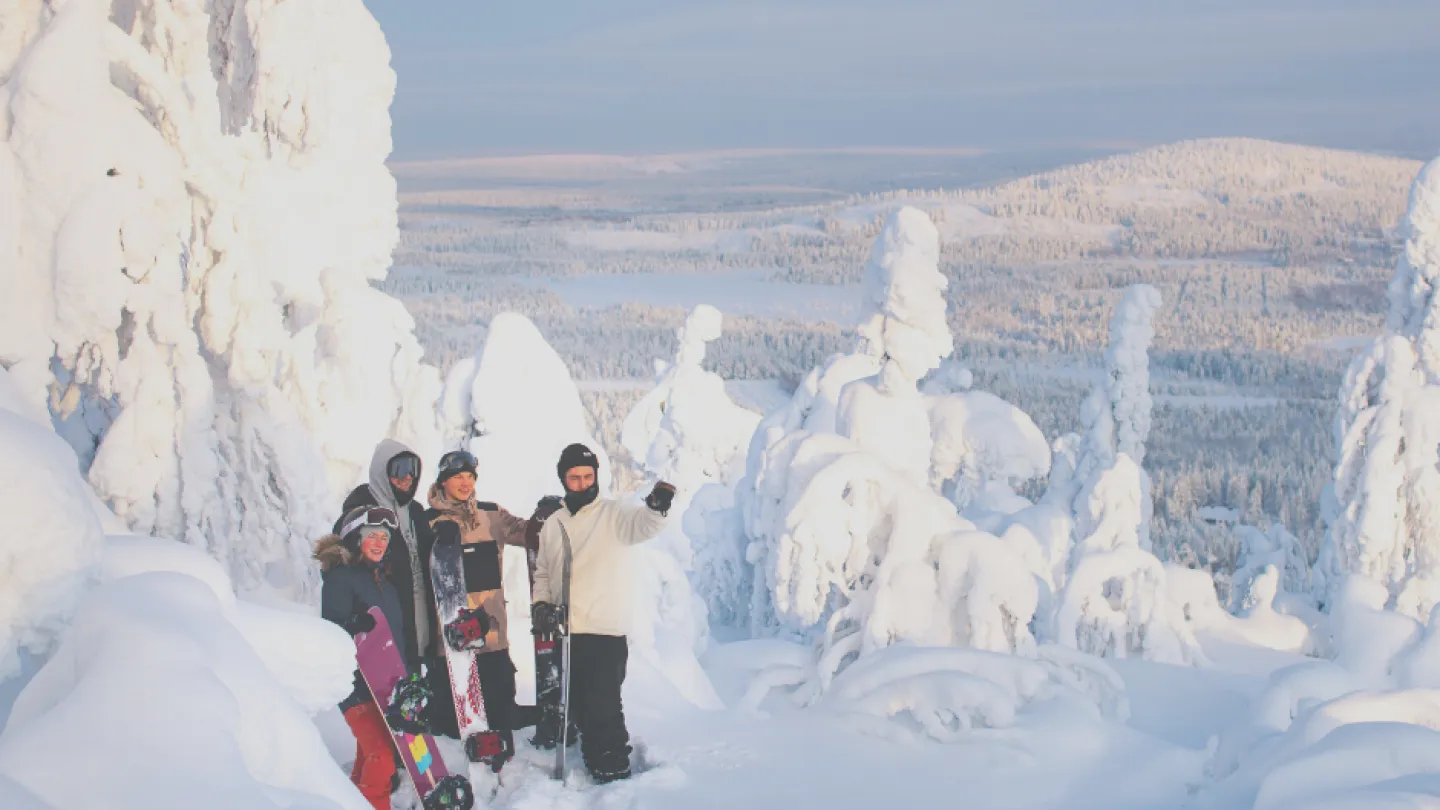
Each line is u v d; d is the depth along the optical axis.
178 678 3.14
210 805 2.84
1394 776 5.07
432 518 5.82
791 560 8.55
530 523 5.91
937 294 13.84
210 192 6.67
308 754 3.40
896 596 8.17
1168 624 12.66
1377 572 21.73
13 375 5.22
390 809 5.05
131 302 5.68
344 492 8.35
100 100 5.42
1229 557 94.19
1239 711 9.58
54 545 3.38
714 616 18.05
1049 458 23.33
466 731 5.55
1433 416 21.25
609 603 5.77
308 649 3.99
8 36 5.57
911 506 8.39
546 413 8.63
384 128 10.00
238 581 6.83
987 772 6.33
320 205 9.45
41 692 3.30
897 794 5.91
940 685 6.90
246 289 6.86
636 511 5.73
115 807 2.78
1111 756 6.62
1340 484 22.14
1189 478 130.12
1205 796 5.96
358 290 8.47
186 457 5.95
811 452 8.84
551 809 5.30
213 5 7.64
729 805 5.59
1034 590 8.19
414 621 5.66
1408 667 10.60
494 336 8.64
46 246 5.31
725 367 185.62
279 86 7.44
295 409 8.17
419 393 8.82
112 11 6.88
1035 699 7.27
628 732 6.50
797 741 6.68
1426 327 22.33
